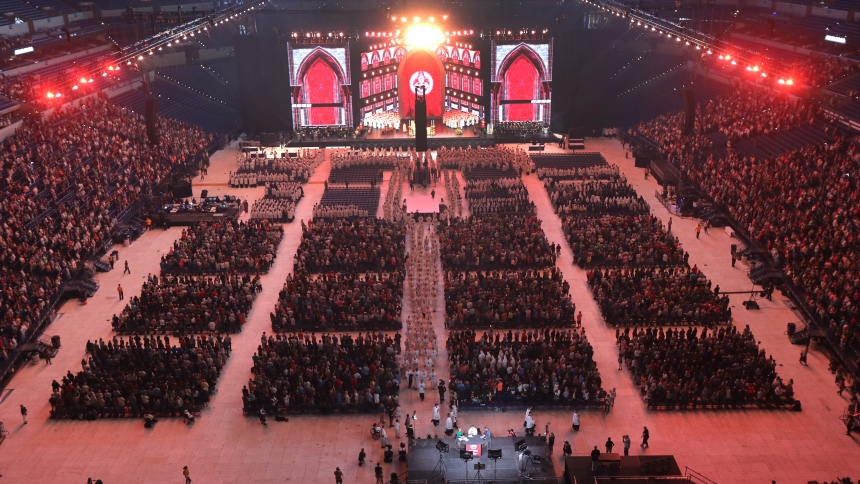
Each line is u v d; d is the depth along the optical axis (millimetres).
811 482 42406
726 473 45062
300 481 45031
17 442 48594
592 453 44219
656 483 41375
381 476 44438
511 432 48062
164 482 44938
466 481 43625
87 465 46469
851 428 48469
